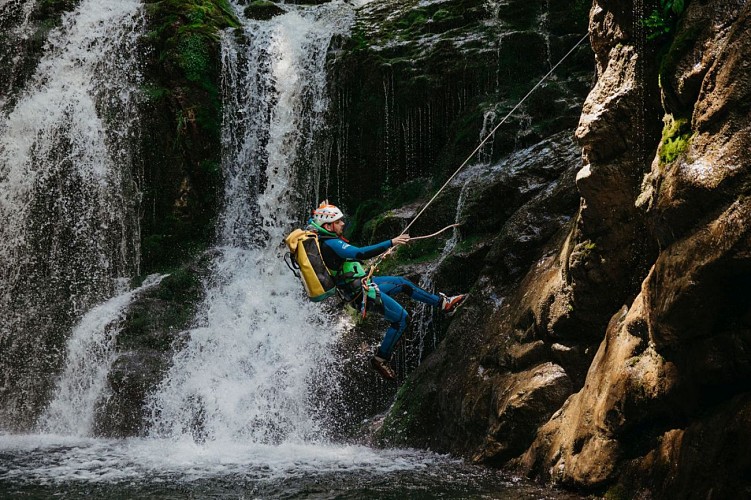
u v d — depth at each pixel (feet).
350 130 39.09
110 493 19.53
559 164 28.19
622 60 17.98
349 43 40.27
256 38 42.96
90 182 41.55
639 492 15.99
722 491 13.56
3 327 39.09
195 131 41.42
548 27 35.19
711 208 13.83
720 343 13.89
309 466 23.15
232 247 40.98
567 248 20.89
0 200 41.78
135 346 34.91
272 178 41.06
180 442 29.53
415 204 34.01
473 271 28.63
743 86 13.64
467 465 22.43
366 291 21.08
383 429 27.32
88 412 33.42
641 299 17.16
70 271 40.68
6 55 44.70
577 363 20.52
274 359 32.73
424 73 36.76
